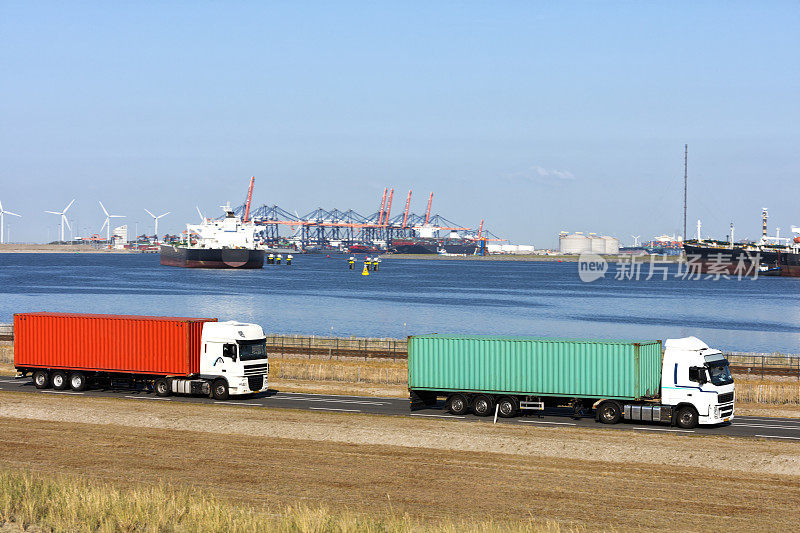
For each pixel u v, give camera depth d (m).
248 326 54.22
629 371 45.28
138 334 54.59
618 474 35.12
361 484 33.50
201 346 53.50
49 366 56.28
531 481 34.09
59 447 39.12
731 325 134.50
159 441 40.53
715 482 34.03
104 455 37.66
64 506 28.20
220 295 193.88
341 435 41.66
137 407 48.56
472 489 32.97
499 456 38.19
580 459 37.72
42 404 48.50
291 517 27.78
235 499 30.94
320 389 59.16
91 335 55.50
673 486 33.44
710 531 28.19
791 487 33.41
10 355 73.94
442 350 48.28
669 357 45.00
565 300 195.25
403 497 31.78
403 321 134.38
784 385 62.16
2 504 28.06
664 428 44.34
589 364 45.94
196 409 48.34
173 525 27.16
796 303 191.38
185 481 33.47
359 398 55.41
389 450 39.22
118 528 26.81
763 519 29.47
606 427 44.38
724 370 45.41
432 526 27.11
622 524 28.83
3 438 40.84
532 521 28.84
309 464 36.47
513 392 47.09
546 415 48.31
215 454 38.06
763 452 37.88
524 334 117.38
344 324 128.88
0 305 160.50
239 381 52.72
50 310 149.50
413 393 49.22
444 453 38.69
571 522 28.98
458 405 48.00
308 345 89.44
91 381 56.69
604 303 186.50
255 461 36.88
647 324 134.50
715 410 43.91
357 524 27.03
